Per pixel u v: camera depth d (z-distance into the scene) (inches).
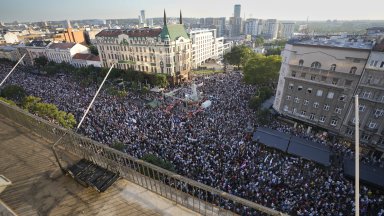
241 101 2129.7
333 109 1475.1
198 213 350.3
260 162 1189.7
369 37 1530.5
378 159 1336.1
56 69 3629.4
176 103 2193.7
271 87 2514.8
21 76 3440.0
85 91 2491.4
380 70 1216.2
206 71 4037.9
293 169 1157.1
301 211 863.1
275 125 1672.0
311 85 1530.5
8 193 404.2
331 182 1039.6
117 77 3107.8
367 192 1012.5
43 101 2135.8
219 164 1131.3
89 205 371.2
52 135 555.5
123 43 3336.6
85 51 4286.4
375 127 1316.4
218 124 1620.3
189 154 1210.6
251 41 7504.9
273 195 944.3
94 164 431.2
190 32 4133.9
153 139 1385.3
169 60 3061.0
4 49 4928.6
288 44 1609.3
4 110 694.5
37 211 365.4
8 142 569.0
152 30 3193.9
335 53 1371.8
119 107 1952.5
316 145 1316.4
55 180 430.9
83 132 1485.0
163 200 374.9
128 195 386.9
